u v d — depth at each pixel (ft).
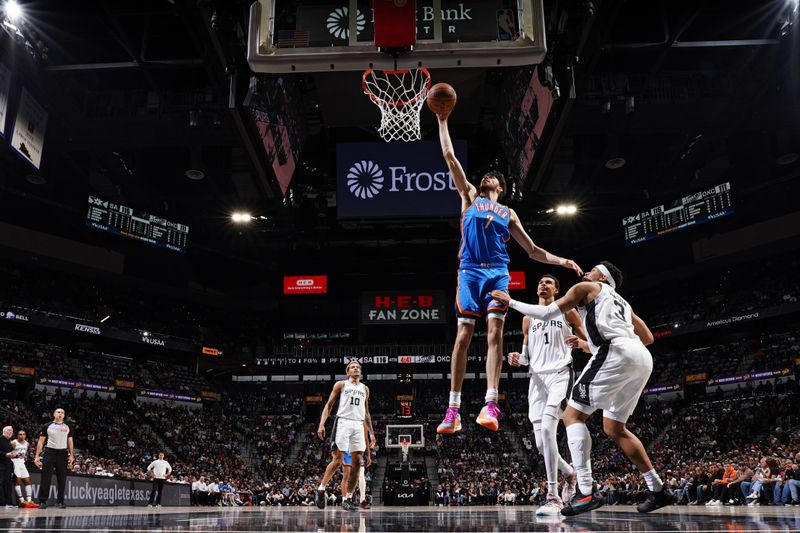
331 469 27.84
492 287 14.74
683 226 100.68
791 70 68.28
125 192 102.94
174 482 61.57
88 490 44.09
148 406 110.63
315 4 24.54
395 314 128.06
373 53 22.85
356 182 82.69
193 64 66.54
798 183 94.73
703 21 67.10
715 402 104.73
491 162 97.81
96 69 67.05
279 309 136.98
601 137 86.74
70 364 106.01
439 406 126.72
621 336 14.44
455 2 23.91
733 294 111.55
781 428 82.23
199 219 114.52
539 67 52.60
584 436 14.69
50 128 76.02
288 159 72.95
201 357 126.00
